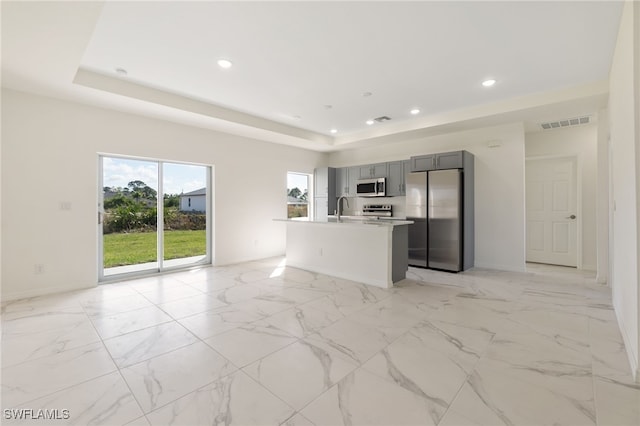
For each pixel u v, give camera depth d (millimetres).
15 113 3326
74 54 2590
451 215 4699
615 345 2254
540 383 1790
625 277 2287
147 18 2312
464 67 3135
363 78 3418
